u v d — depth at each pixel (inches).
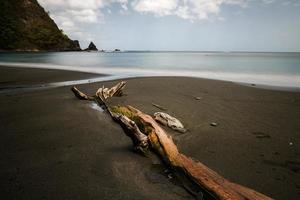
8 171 171.0
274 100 426.0
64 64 1488.7
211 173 152.9
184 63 1791.3
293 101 418.3
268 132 257.8
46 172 169.9
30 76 791.1
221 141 231.1
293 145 223.1
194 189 146.6
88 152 203.3
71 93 483.2
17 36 4195.4
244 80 746.2
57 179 160.7
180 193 145.7
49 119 297.7
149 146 204.2
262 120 301.3
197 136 243.3
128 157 194.4
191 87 562.6
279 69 1178.0
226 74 951.0
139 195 143.6
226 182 143.1
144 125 224.2
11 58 2081.7
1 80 691.4
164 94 465.7
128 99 410.3
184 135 245.9
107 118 304.0
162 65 1549.0
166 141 195.8
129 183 156.5
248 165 184.9
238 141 231.8
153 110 336.5
